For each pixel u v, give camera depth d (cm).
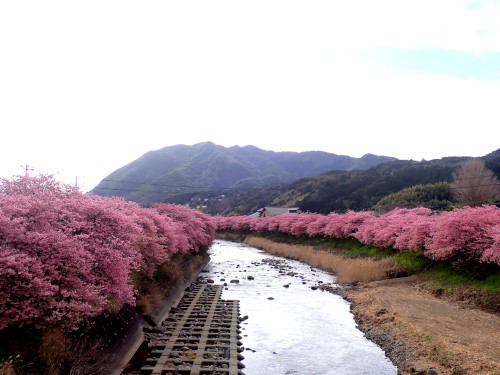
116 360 827
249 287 2230
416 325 1257
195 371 912
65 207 941
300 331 1349
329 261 3041
